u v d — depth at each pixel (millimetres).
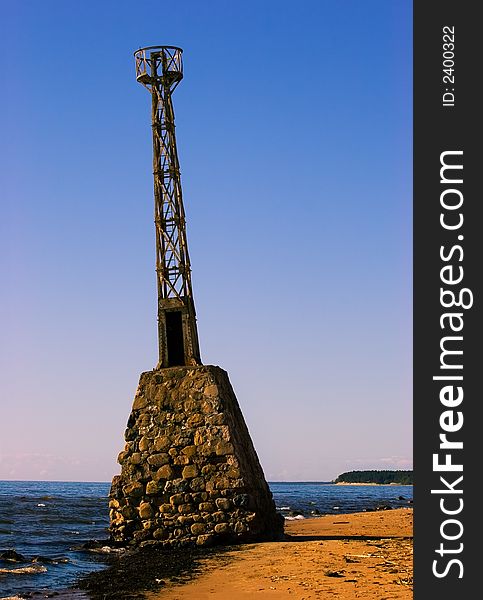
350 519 53125
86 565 31516
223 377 38000
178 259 39500
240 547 33281
